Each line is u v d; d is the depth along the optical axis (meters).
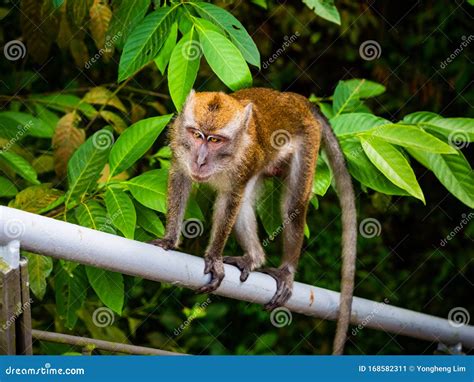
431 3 9.11
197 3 5.17
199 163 5.41
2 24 7.41
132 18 5.19
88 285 5.90
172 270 4.67
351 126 5.67
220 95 5.63
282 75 9.10
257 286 5.34
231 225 5.45
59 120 6.36
